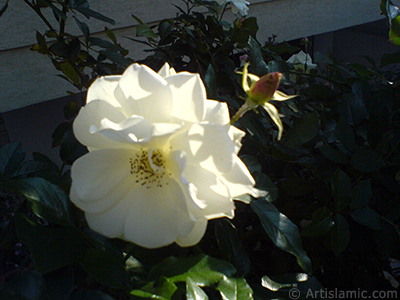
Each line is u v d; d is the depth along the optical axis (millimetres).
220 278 199
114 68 398
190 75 189
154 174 201
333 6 812
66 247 195
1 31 487
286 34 760
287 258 321
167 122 193
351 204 292
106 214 194
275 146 308
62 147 286
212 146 182
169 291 185
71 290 185
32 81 542
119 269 199
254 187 267
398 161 337
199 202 186
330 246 307
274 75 202
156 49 406
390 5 347
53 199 208
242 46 401
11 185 199
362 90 386
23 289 179
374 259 352
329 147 324
